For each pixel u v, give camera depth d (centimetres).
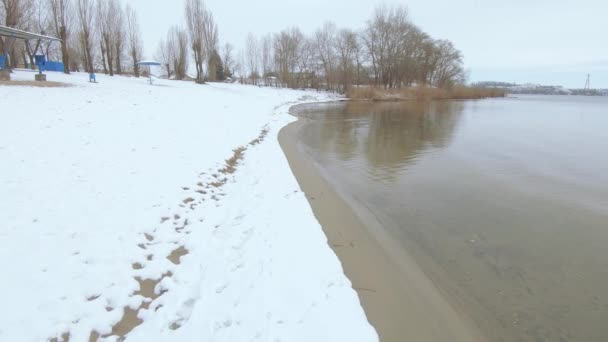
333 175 1075
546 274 545
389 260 565
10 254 424
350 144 1631
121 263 463
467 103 5353
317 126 2281
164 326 378
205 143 1137
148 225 570
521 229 705
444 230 695
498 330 421
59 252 452
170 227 585
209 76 5166
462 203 848
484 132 2109
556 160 1338
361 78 6462
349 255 568
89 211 563
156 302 413
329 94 5806
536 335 416
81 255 458
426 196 893
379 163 1248
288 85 6444
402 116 3069
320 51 6575
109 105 1313
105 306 392
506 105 5191
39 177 636
